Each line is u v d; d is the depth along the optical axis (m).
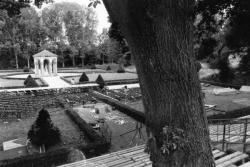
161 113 2.94
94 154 11.13
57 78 39.75
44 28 63.75
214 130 8.96
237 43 13.64
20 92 26.42
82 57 66.25
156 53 2.77
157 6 2.64
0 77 41.81
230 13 11.45
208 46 13.41
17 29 57.88
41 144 11.91
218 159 5.52
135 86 32.53
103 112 19.81
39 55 41.88
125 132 14.49
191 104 2.93
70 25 66.25
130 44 2.95
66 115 19.75
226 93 25.36
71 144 12.82
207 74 30.92
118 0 2.71
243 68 16.28
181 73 2.83
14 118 18.94
